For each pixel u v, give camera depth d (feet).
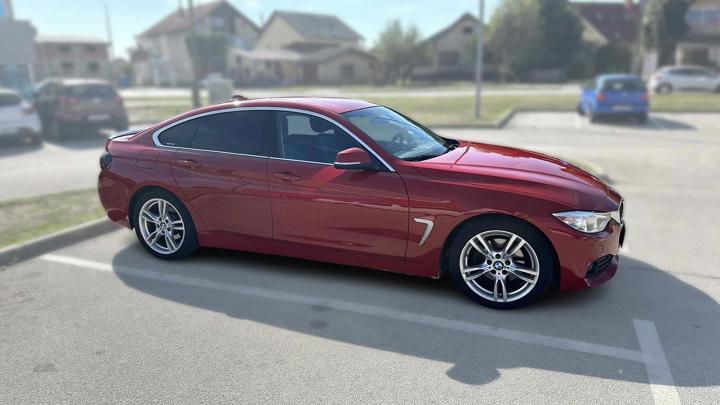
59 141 46.03
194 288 14.17
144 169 15.65
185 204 15.31
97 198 23.21
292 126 14.21
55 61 196.13
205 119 15.38
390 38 166.61
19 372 10.29
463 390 9.60
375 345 11.22
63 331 11.88
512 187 12.11
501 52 161.79
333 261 13.94
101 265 15.84
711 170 29.96
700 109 61.62
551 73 160.97
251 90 142.61
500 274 12.49
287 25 210.59
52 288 14.20
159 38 223.51
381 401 9.30
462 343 11.25
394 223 12.90
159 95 126.62
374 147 13.25
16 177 29.84
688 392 9.45
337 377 10.06
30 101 51.75
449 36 183.11
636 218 20.68
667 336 11.42
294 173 13.76
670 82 89.56
